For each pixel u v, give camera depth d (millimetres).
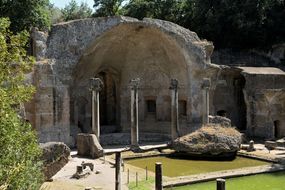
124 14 54000
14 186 8328
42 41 27984
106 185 17172
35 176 9602
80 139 25359
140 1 51375
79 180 17953
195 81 32875
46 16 38188
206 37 45562
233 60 40750
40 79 27156
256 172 20438
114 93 37281
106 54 33125
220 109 36812
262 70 36312
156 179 13672
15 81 9688
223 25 43781
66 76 28281
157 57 34156
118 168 15750
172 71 34031
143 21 30906
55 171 15531
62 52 28344
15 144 8664
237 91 37688
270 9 43031
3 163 8305
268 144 28547
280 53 41906
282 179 19438
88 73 32625
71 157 24500
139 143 30641
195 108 32938
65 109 28234
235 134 25906
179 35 32000
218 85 36625
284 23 42875
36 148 9320
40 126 27172
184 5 49125
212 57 39688
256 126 33906
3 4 35375
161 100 34562
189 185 18250
